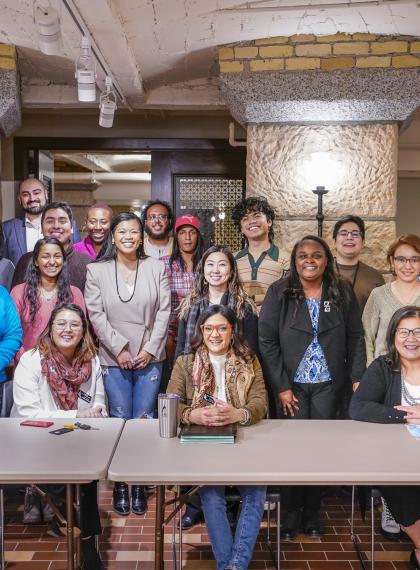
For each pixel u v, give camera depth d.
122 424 2.61
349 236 3.55
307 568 2.71
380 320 3.26
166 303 3.43
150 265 3.43
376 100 3.99
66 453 2.21
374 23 3.74
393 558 2.80
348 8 3.50
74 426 2.54
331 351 2.94
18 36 3.85
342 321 2.97
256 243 3.59
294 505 2.92
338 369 2.95
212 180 6.04
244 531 2.35
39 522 3.11
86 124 6.04
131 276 3.38
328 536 3.01
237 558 2.30
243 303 3.13
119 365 3.30
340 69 3.98
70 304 2.89
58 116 6.02
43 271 3.30
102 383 2.99
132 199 11.69
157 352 3.34
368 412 2.64
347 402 3.22
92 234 4.09
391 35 3.94
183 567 2.70
